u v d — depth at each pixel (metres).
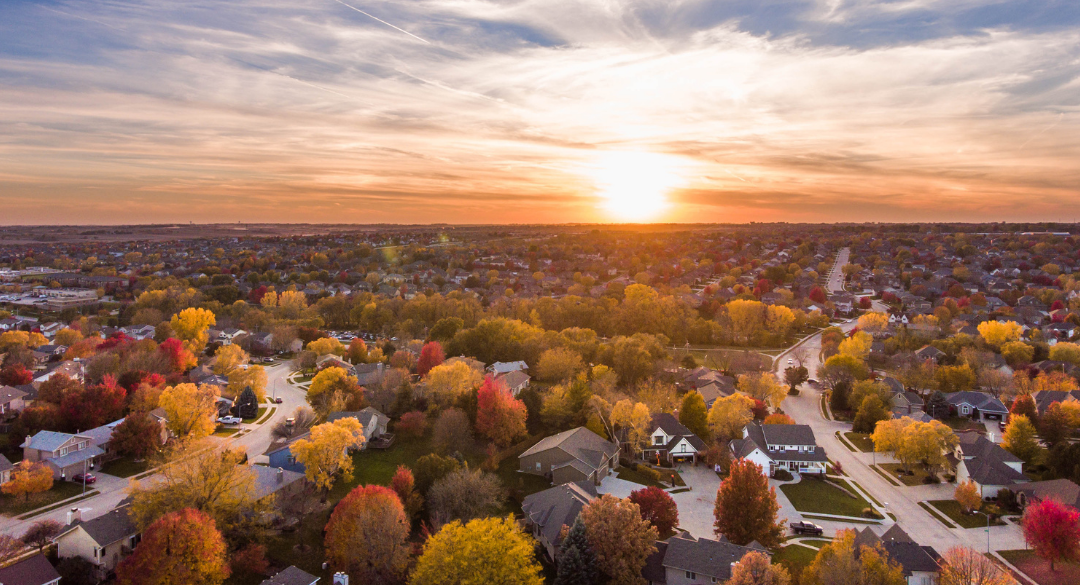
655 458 90.12
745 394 114.75
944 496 80.06
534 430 95.88
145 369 110.62
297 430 89.19
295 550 59.59
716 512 65.81
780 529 66.00
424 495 68.62
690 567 55.28
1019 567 62.16
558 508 63.78
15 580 49.25
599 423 93.62
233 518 60.22
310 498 69.56
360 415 89.94
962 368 124.56
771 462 87.38
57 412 88.12
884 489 82.44
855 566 51.88
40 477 70.00
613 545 55.72
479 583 48.00
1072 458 79.88
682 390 122.75
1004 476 77.56
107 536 54.78
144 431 82.56
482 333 136.38
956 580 53.12
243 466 64.31
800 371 130.50
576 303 184.00
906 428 87.62
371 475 78.12
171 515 51.78
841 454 95.81
